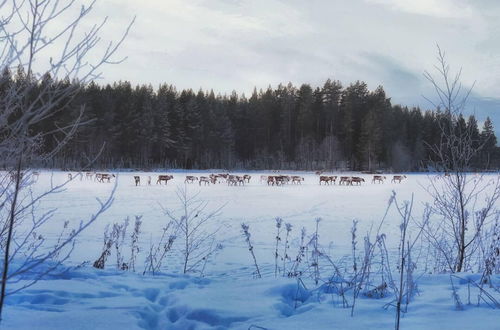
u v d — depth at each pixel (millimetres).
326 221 12828
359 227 11641
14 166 2619
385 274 5527
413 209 16266
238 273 6500
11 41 2371
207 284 5102
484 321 3416
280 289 4523
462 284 4812
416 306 3908
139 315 3699
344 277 5535
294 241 9430
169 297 4355
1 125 2387
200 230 10766
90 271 5566
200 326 3523
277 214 14547
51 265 5289
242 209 16125
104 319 3500
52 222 11188
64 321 3438
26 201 15438
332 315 3678
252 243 9156
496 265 5844
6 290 4188
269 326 3414
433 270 6418
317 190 27875
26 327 3273
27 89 2402
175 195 21938
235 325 3508
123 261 7266
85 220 11945
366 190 28234
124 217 12961
